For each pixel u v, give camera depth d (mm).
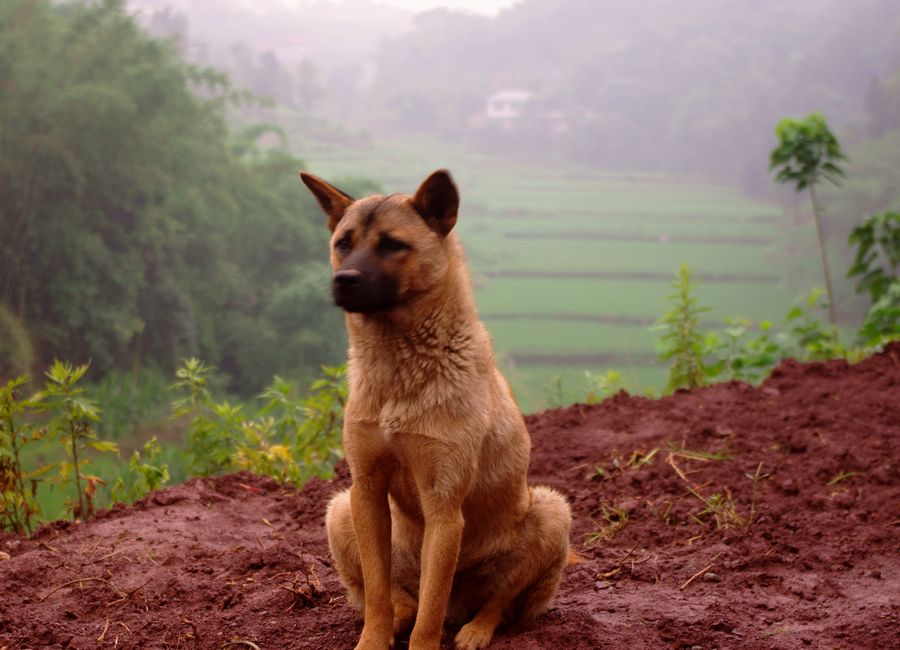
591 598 5078
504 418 4492
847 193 82812
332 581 5297
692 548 5801
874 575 5238
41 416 25875
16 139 38906
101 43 44844
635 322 103250
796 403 8195
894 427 7566
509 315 104688
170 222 45031
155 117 44844
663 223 156750
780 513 6211
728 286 112250
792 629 4562
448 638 4594
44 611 4891
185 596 5109
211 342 48750
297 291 51688
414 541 4672
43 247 39656
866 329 11031
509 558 4645
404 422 4145
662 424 8070
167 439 36594
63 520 6562
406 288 4172
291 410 9008
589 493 6902
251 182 56844
